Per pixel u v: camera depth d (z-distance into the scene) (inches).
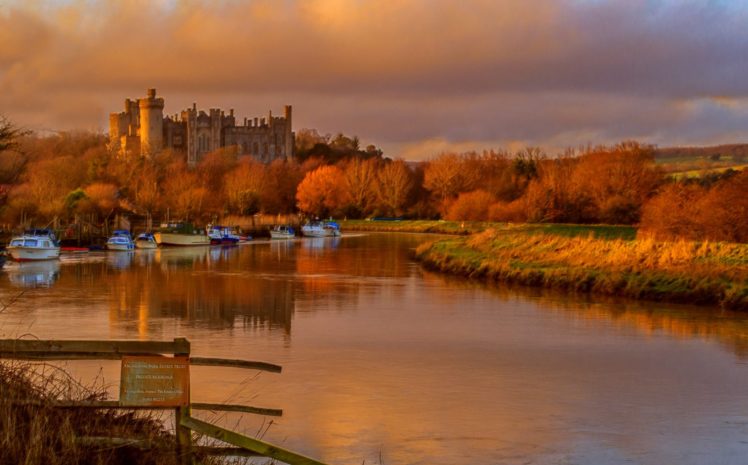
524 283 1991.9
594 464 709.3
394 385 958.4
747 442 771.4
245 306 1621.6
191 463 511.2
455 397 911.0
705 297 1609.3
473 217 5516.7
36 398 518.0
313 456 713.0
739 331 1314.0
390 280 2164.1
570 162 6023.6
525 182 5974.4
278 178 6845.5
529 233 2962.6
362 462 704.4
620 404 891.4
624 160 4517.7
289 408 852.6
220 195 5693.9
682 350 1171.3
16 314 1472.7
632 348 1185.4
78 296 1766.7
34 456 463.2
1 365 541.6
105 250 3447.3
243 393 904.3
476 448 744.3
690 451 745.6
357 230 5841.5
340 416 829.8
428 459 714.8
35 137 6018.7
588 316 1471.5
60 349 502.9
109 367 951.0
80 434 517.3
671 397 922.1
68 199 3973.9
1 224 3688.5
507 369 1050.1
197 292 1872.5
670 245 1952.5
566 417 841.5
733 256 1831.9
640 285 1728.6
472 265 2287.2
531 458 722.2
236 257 3142.2
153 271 2458.2
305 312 1537.9
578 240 2298.2
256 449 517.3
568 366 1069.8
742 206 2383.1
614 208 4284.0
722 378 1010.1
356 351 1151.0
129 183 5029.5
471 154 6761.8
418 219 6338.6
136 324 1370.6
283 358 1095.0
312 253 3385.8
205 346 1175.6
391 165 6692.9
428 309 1573.6
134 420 575.8
